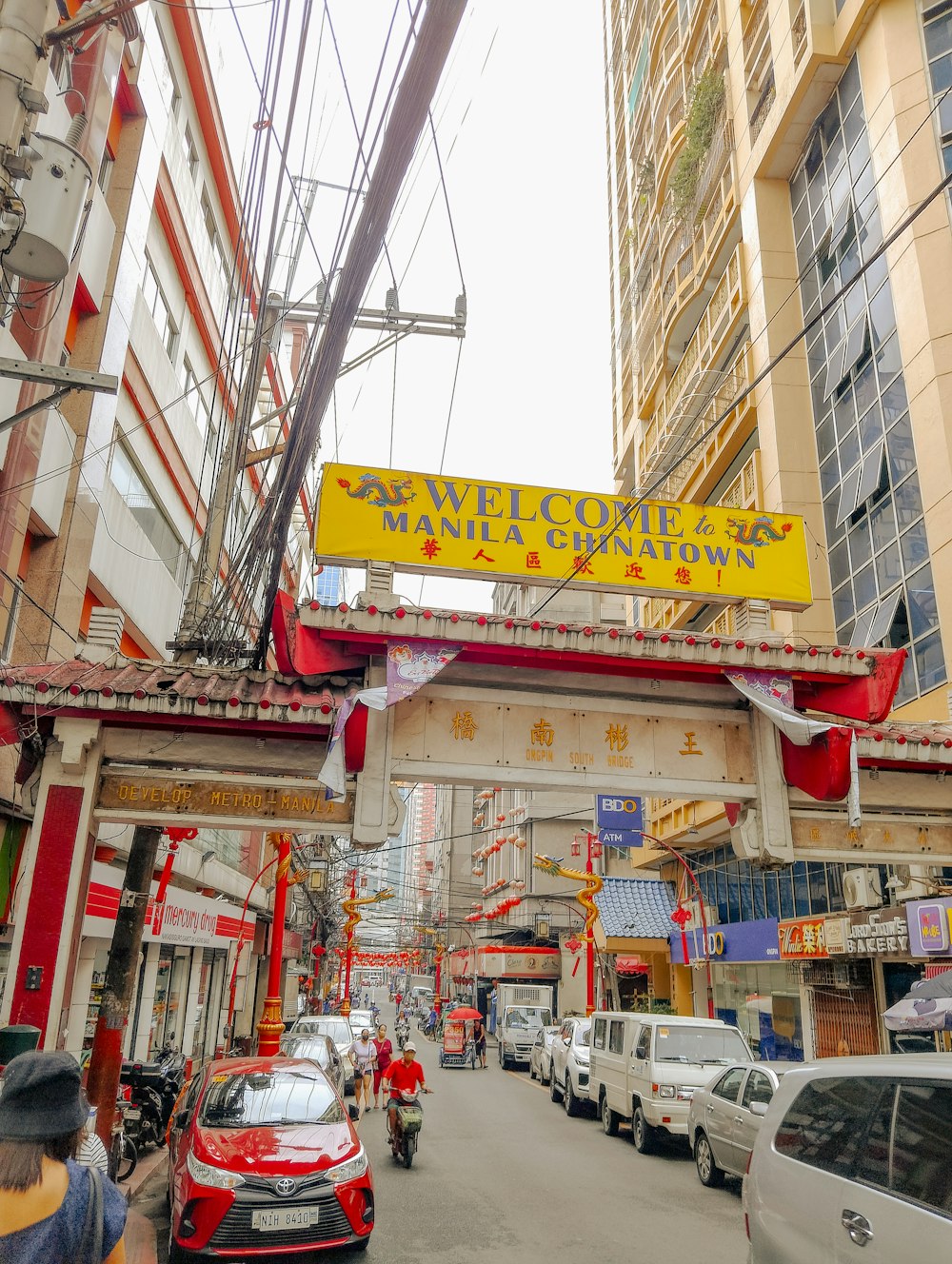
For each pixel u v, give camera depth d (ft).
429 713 28.09
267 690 27.07
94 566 45.73
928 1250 10.82
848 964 51.93
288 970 127.24
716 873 79.20
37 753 27.48
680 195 95.30
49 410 38.01
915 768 30.63
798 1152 14.46
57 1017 23.93
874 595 57.11
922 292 52.44
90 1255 7.34
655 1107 38.86
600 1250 24.09
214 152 68.23
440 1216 27.81
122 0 18.83
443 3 11.90
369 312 31.42
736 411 75.97
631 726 29.27
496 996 142.00
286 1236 21.49
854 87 64.34
